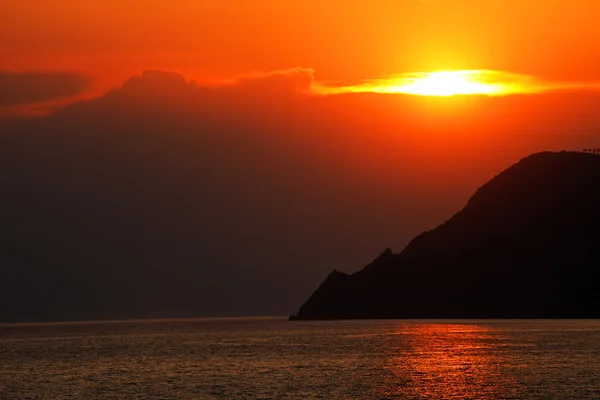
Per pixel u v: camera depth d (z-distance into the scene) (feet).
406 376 514.27
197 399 429.79
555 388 443.73
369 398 423.64
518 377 495.41
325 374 534.78
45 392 472.44
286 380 504.02
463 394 430.61
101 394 458.50
